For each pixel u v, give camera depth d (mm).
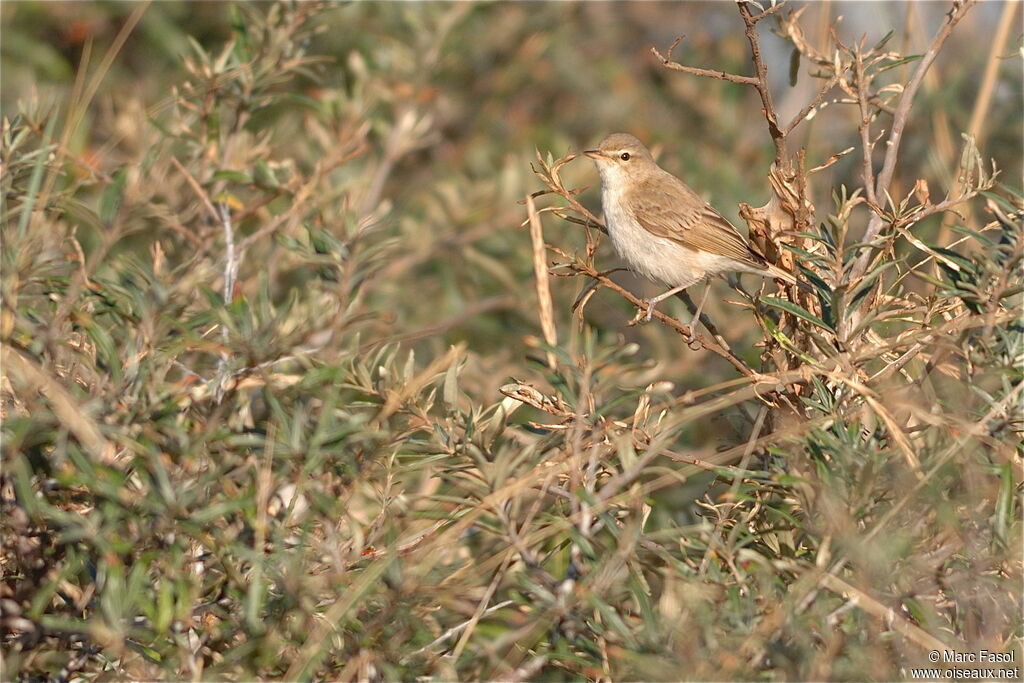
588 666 7164
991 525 7438
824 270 9164
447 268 14523
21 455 7246
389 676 7031
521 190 14781
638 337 14562
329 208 12539
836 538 7074
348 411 8648
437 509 8336
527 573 7578
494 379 12469
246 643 7023
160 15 15531
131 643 7238
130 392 7551
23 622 7539
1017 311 8008
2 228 8492
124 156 12742
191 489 7094
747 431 9578
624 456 7629
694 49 17453
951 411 7828
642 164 12992
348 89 15820
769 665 6840
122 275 8109
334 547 7453
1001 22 11445
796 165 9992
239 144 12125
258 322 8820
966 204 11133
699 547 7387
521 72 16703
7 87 14617
